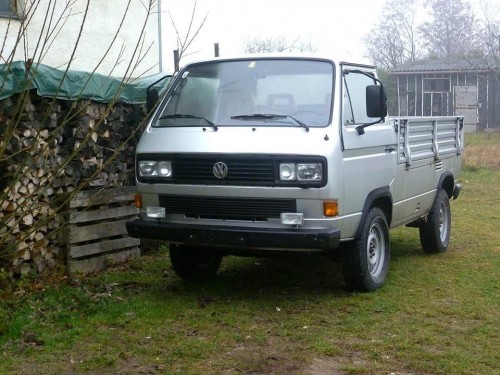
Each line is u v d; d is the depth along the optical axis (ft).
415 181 27.27
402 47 196.24
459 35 201.98
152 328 19.83
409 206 26.86
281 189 20.66
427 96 140.77
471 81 137.80
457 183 33.01
